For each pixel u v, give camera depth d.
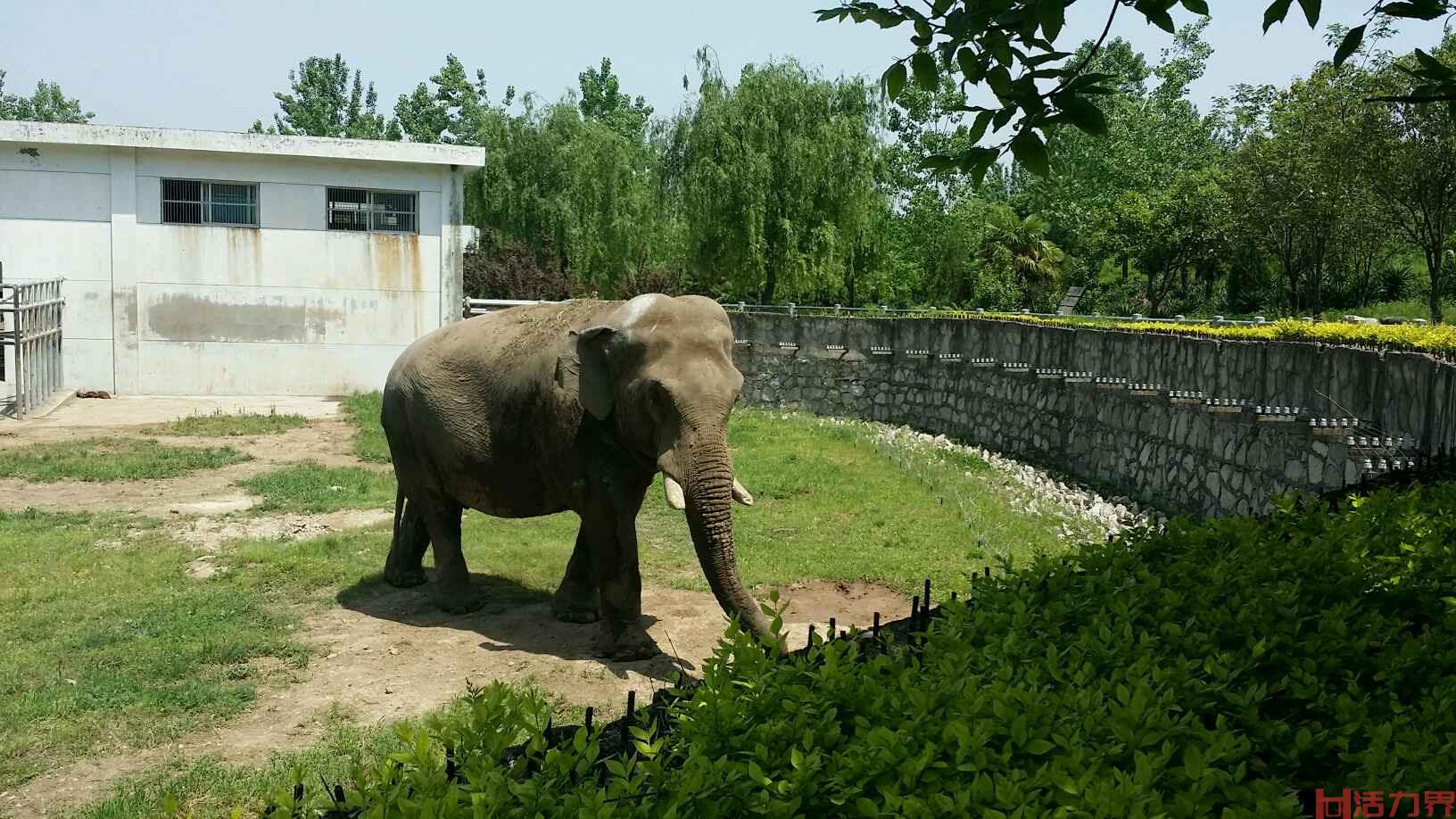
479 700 3.04
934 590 9.44
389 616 8.58
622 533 7.50
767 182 30.52
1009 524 12.25
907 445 19.30
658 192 33.88
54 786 5.63
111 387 22.53
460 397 8.41
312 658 7.52
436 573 8.87
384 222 23.81
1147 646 3.70
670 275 38.00
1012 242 40.00
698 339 7.10
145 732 6.25
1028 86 3.77
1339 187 24.41
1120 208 37.53
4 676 7.00
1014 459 18.81
